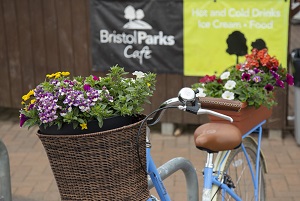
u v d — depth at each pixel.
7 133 6.32
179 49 5.91
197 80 5.97
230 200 3.31
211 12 5.71
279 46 5.61
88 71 6.33
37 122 2.38
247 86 3.48
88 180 2.33
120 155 2.33
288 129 6.12
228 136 3.04
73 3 6.18
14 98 6.68
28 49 6.48
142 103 2.53
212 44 5.80
